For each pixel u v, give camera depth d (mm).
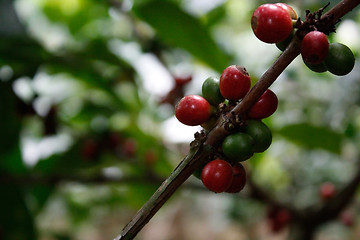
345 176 889
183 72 673
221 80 312
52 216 1115
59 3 766
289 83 775
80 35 767
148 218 301
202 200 1645
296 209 625
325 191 622
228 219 1174
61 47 611
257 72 697
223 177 303
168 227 1786
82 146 671
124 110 691
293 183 909
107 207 932
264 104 308
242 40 812
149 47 646
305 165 914
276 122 672
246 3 743
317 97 759
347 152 754
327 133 594
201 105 314
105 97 715
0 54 549
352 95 674
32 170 646
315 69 310
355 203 806
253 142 307
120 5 642
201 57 546
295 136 604
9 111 559
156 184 635
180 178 304
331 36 461
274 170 942
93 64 640
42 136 655
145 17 522
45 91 724
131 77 647
